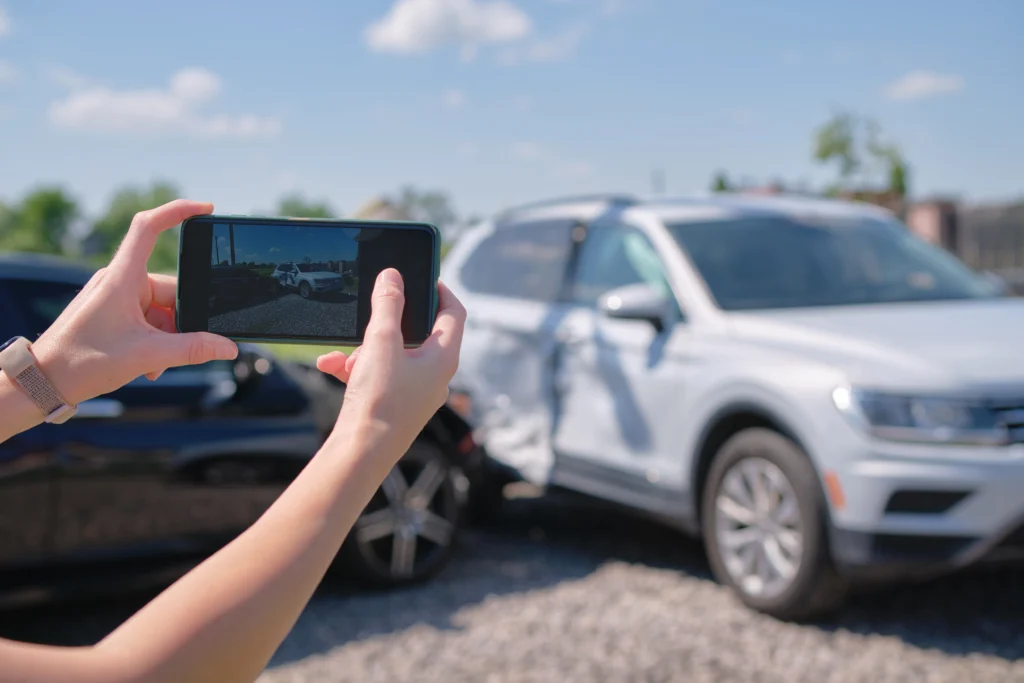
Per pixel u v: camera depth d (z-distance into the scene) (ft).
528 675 11.23
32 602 11.88
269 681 11.19
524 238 19.17
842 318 13.43
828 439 11.82
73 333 2.56
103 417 12.30
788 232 16.20
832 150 62.69
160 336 2.60
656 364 14.74
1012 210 77.92
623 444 15.35
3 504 11.53
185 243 3.11
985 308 14.20
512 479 18.07
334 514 2.05
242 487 13.30
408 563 14.75
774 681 10.90
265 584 1.95
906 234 17.38
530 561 16.14
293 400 14.02
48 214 304.30
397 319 2.34
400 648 12.18
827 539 12.00
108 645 1.86
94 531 12.18
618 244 16.83
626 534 17.81
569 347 16.48
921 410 11.37
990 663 11.26
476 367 18.51
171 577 12.87
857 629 12.38
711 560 13.73
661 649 11.91
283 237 3.15
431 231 3.10
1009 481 11.04
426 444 15.10
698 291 14.78
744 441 13.10
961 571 12.33
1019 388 11.42
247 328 3.07
